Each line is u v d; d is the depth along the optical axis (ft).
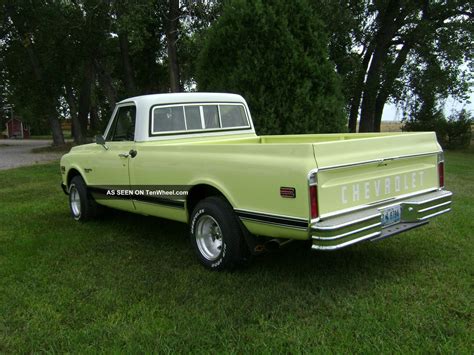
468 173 41.86
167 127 18.63
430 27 63.98
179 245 18.40
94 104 110.22
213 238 15.58
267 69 28.30
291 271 15.03
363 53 72.23
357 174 13.14
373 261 15.81
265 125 28.02
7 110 192.75
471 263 15.43
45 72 79.66
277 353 10.18
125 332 11.27
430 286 13.58
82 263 16.51
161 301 13.06
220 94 20.70
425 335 10.76
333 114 29.25
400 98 67.62
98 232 20.70
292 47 28.30
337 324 11.34
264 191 13.05
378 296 12.92
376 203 13.71
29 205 27.40
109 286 14.28
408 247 17.25
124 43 77.41
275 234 13.12
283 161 12.55
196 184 15.35
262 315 11.90
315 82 28.99
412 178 15.03
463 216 21.98
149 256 17.12
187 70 82.89
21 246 18.56
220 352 10.27
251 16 28.84
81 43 75.66
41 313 12.48
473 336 10.67
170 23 66.23
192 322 11.68
